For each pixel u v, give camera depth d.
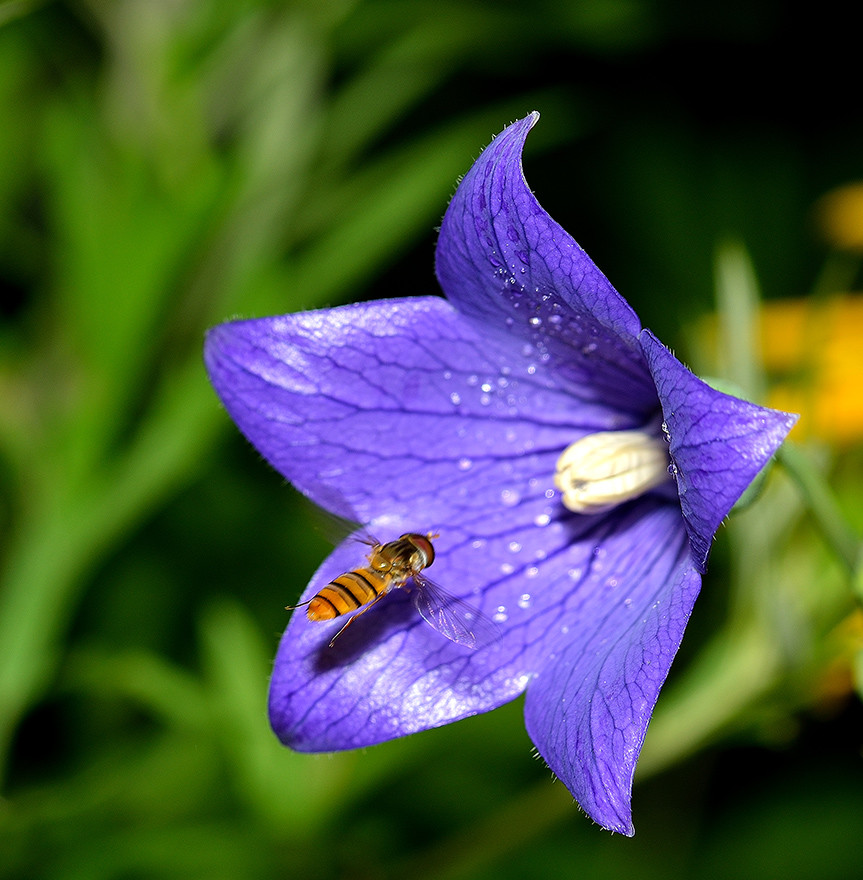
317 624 0.21
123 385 0.25
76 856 0.25
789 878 0.29
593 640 0.20
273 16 0.26
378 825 0.29
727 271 0.24
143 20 0.26
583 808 0.19
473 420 0.21
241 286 0.26
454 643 0.21
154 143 0.25
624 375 0.21
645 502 0.22
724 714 0.24
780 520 0.23
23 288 0.29
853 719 0.28
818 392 0.24
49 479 0.25
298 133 0.26
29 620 0.25
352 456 0.21
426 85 0.28
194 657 0.29
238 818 0.26
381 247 0.27
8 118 0.29
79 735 0.28
